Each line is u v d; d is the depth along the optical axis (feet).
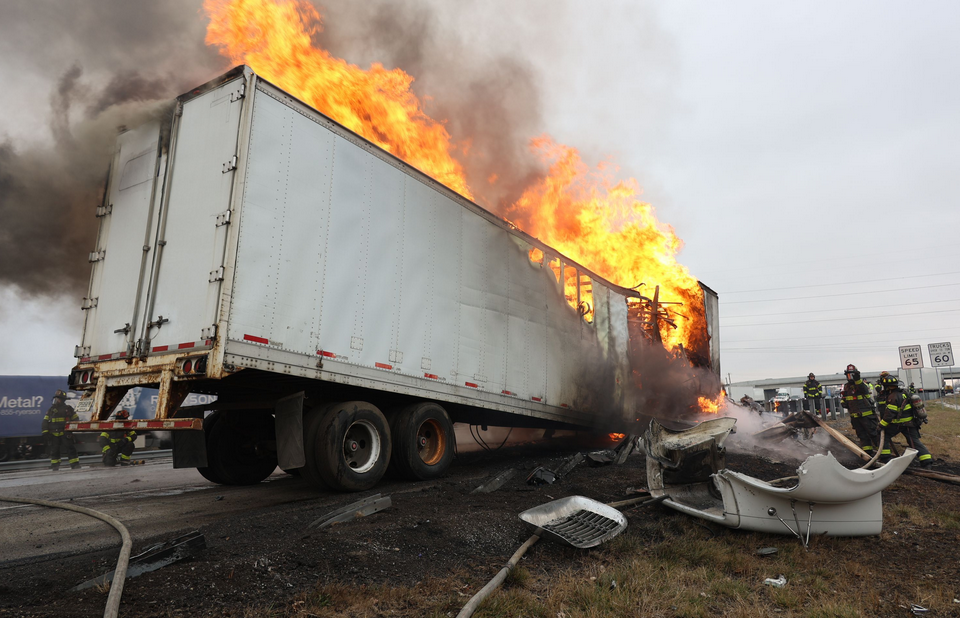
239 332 17.21
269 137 18.85
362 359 21.24
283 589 11.04
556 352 33.09
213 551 12.66
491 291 28.55
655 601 11.58
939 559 15.43
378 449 22.39
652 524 17.92
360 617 10.12
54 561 12.74
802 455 34.88
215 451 25.08
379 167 22.95
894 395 31.99
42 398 48.62
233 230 17.42
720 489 17.34
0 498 19.47
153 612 9.59
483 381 27.37
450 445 26.14
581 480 24.40
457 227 26.81
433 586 11.77
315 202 20.15
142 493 23.94
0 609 9.38
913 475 28.32
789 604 11.93
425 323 24.35
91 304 21.25
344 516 15.99
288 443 19.93
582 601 11.46
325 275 20.18
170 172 19.79
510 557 14.32
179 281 18.38
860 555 15.80
